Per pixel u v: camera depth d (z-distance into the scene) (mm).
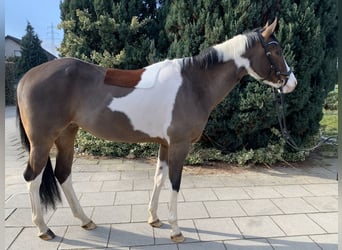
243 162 4078
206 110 2232
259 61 2238
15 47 26312
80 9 4418
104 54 4184
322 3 3973
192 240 2215
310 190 3268
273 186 3395
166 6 4297
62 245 2143
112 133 2174
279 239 2229
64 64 2137
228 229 2379
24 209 2715
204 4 3777
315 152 5020
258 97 3662
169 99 2104
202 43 3807
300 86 3787
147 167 4148
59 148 2314
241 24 3652
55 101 2062
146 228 2398
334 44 4316
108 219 2547
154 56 4090
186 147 2172
